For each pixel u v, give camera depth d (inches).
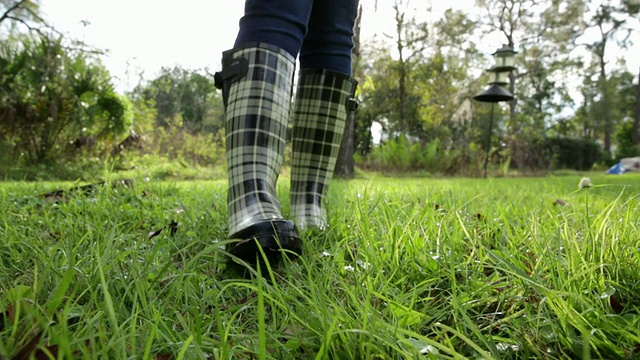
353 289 30.2
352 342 23.0
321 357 20.9
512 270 29.6
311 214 53.7
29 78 368.2
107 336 22.8
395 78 844.0
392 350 22.4
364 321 23.1
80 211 61.3
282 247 36.4
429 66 816.3
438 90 836.6
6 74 361.1
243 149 43.0
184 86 1601.9
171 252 44.0
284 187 117.3
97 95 403.9
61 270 31.9
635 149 1005.2
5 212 61.1
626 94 1309.1
